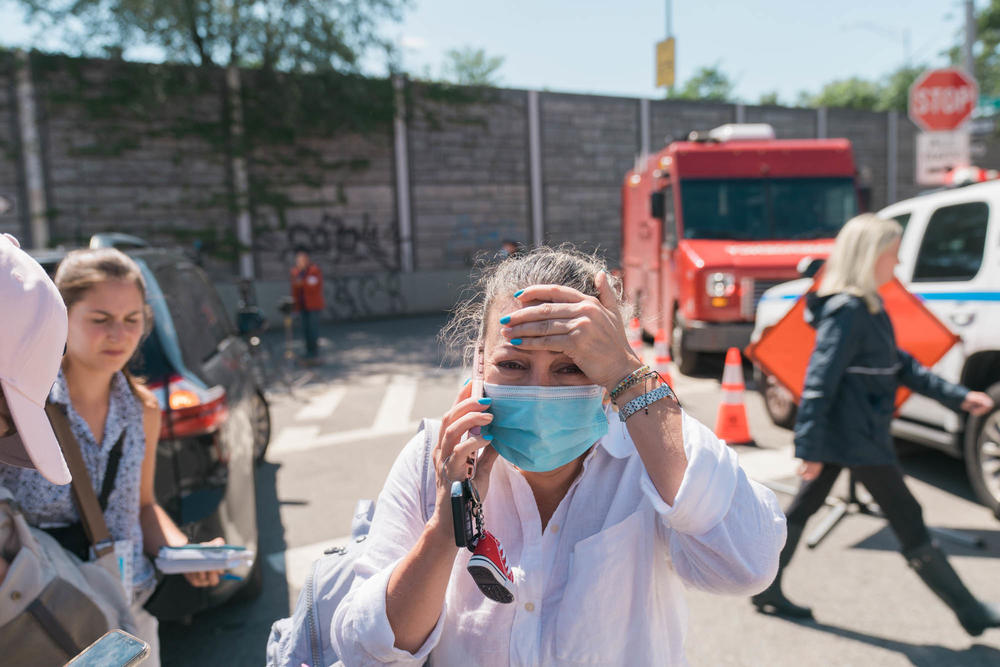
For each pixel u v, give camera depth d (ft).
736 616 10.73
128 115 48.91
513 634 4.01
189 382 10.00
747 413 22.80
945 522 13.89
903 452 18.21
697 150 30.07
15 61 46.11
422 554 3.68
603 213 64.59
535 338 3.63
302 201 54.34
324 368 34.40
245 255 52.80
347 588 4.39
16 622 4.62
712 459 3.66
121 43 47.60
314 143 54.39
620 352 3.70
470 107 59.00
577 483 4.20
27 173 47.06
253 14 50.70
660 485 3.64
